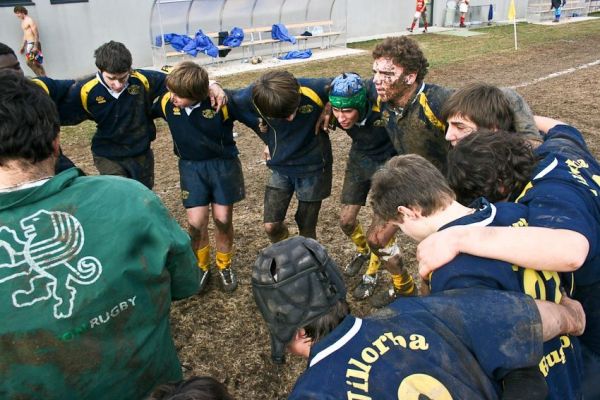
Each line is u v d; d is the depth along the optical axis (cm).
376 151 328
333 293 127
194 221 353
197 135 327
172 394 116
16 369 130
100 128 363
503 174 172
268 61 1412
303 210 347
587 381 187
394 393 113
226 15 1385
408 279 338
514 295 129
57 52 1236
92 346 137
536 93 915
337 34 1570
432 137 276
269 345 328
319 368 117
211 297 376
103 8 1273
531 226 151
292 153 324
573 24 1973
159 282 149
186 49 1270
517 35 1706
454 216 158
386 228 304
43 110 134
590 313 185
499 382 125
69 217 133
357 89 285
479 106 208
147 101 363
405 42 262
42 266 129
